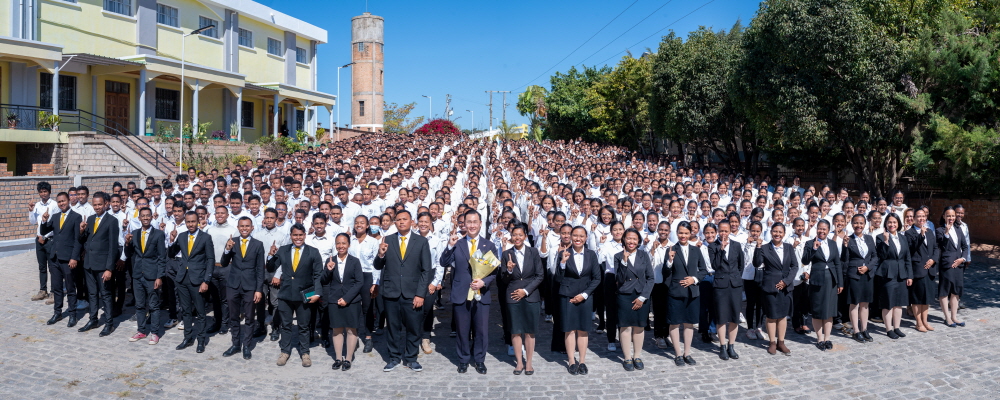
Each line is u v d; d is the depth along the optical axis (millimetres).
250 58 32906
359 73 54812
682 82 23641
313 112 37781
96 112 24734
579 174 17203
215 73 27203
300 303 7496
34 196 15086
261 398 6500
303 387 6820
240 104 28984
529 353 7223
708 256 7820
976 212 17828
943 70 12500
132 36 25984
